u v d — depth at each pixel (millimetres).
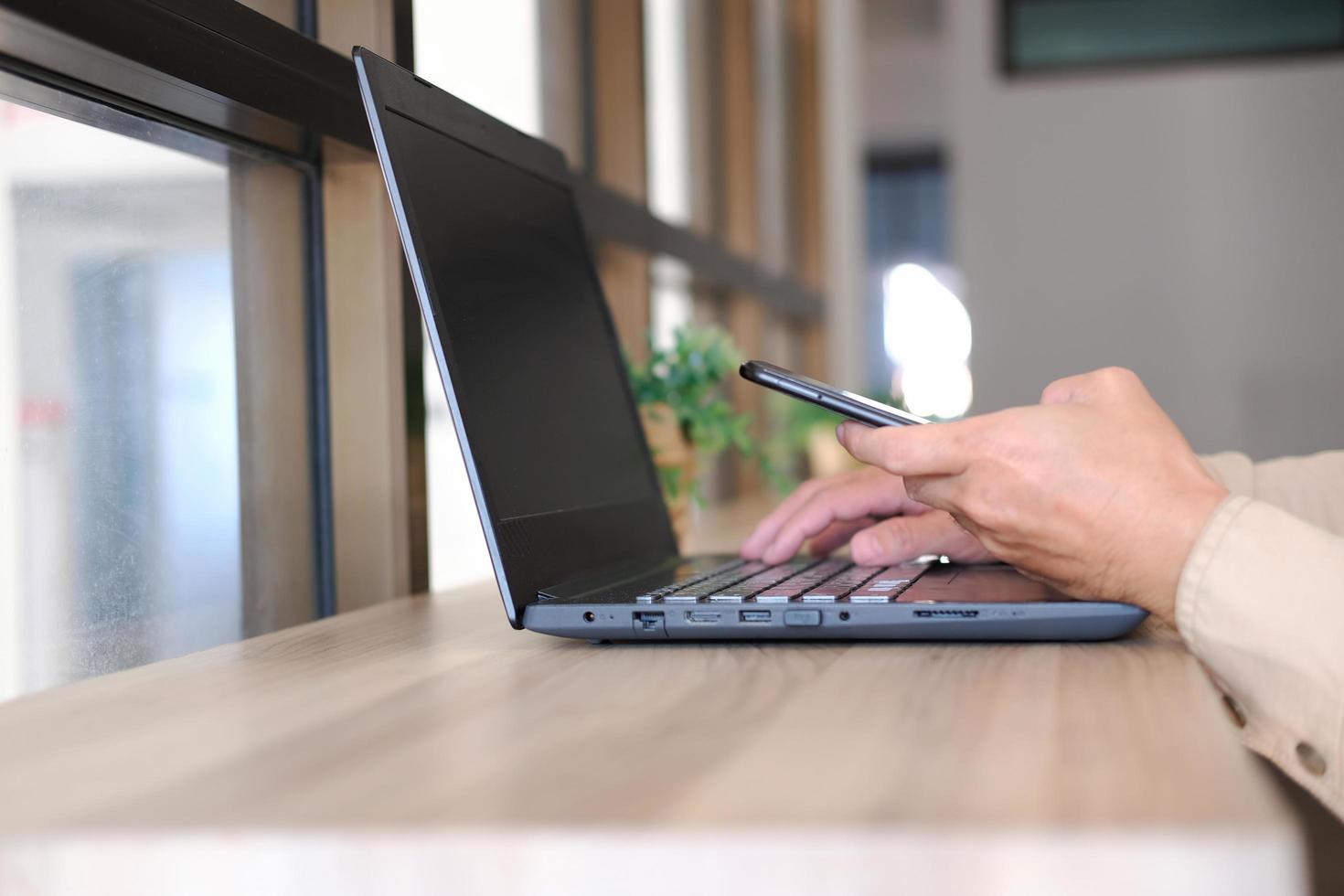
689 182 2982
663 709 538
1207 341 4957
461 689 603
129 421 886
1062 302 5043
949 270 9969
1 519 773
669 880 352
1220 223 4930
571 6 2096
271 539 1046
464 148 890
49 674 810
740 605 712
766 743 466
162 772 453
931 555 925
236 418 1002
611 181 2256
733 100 3422
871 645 701
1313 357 4879
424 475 1174
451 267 802
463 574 1453
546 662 680
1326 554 616
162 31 777
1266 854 326
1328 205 4859
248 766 458
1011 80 5047
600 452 981
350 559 1119
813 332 4305
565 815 376
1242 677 617
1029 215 5059
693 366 1447
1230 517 638
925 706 527
